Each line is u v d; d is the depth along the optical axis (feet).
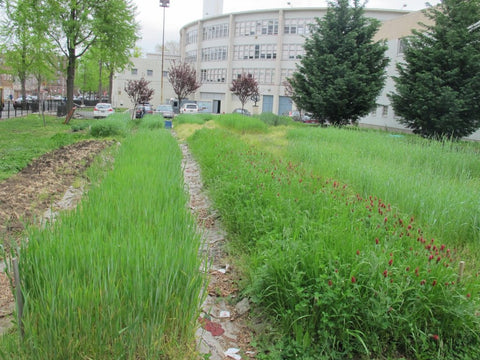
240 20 229.25
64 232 12.03
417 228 17.30
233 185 22.91
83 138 60.23
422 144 44.34
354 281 11.46
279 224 16.88
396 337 11.40
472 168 33.94
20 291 10.03
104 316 9.52
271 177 23.32
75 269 10.41
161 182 20.51
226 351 11.85
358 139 47.42
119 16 106.01
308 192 21.11
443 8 70.85
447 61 67.10
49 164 35.76
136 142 39.37
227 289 15.26
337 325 11.32
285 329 12.12
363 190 24.62
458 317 11.40
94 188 19.36
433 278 12.00
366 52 87.10
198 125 84.38
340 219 16.02
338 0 87.25
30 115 118.11
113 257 10.80
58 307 9.39
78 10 103.09
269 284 13.29
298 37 213.87
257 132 66.59
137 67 255.91
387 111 116.98
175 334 10.39
